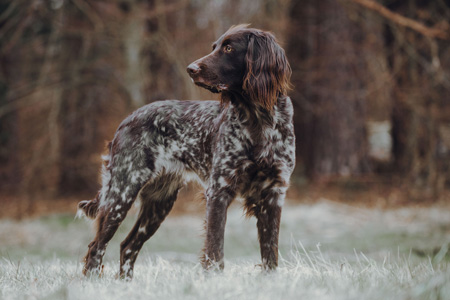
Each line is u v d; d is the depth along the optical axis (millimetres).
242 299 3232
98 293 3543
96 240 4715
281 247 8703
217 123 4504
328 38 15711
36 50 16391
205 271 4074
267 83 4238
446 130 14414
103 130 16500
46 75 14656
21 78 16656
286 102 4398
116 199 4754
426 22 14086
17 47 16344
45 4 13742
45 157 15977
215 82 4293
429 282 3266
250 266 4754
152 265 5293
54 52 15789
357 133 15812
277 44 4391
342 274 4008
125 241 5004
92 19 13141
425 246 8414
